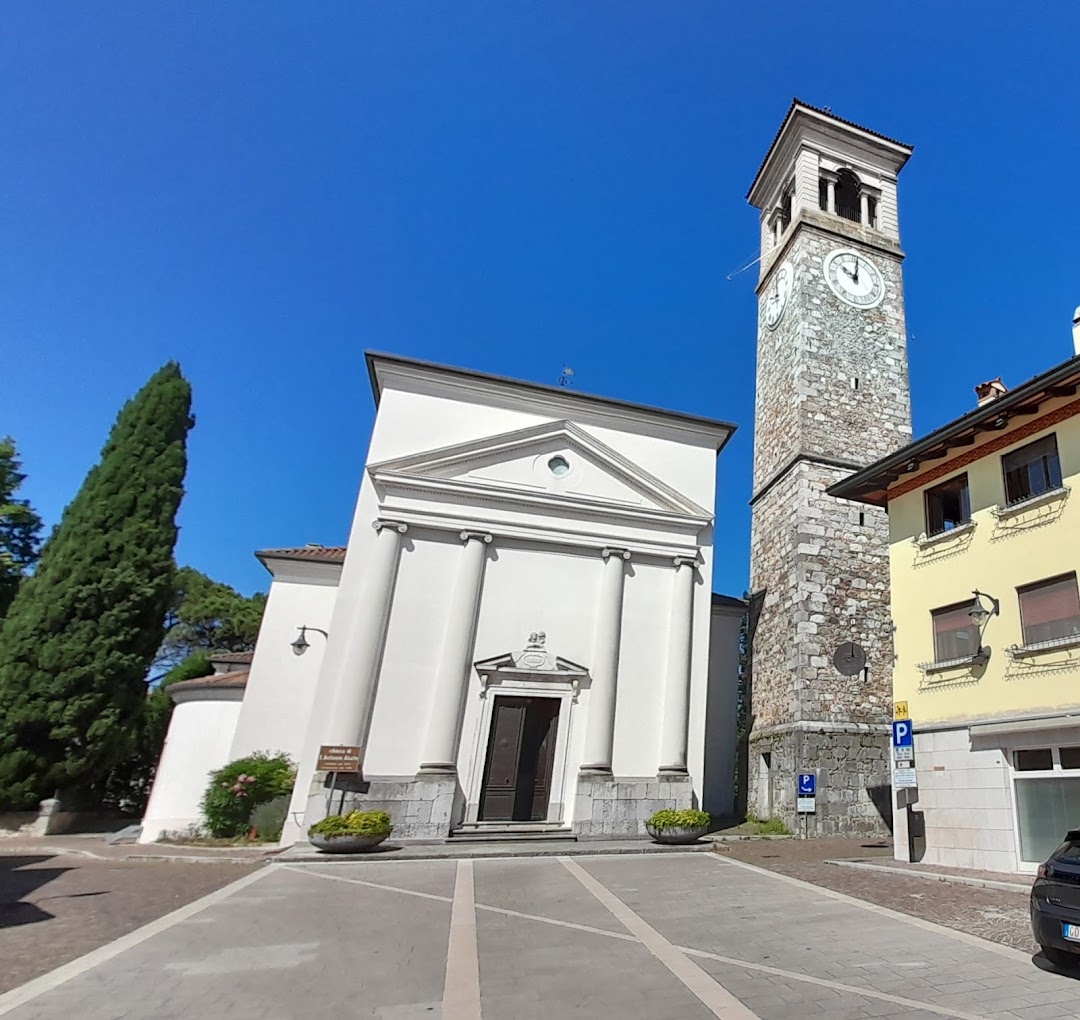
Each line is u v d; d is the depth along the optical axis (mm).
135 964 6809
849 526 22609
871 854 15047
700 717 19281
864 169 29797
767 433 26734
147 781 27922
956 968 6699
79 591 23234
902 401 25469
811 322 25375
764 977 6430
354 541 18734
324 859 13750
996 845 12117
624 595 19984
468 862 13852
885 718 20625
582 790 17578
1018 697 12234
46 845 18141
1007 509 13156
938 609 14430
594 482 20875
